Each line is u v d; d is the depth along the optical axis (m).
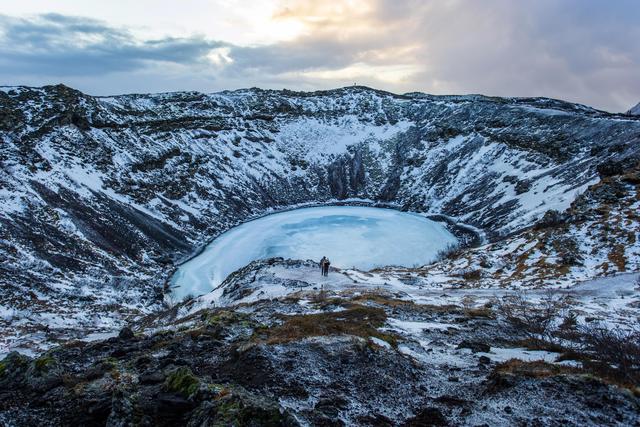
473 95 189.62
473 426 11.48
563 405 12.09
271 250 83.00
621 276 40.28
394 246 85.69
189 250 85.12
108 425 10.71
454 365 16.83
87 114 101.50
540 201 86.94
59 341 37.56
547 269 45.97
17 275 52.91
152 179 98.94
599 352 17.58
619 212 54.06
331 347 16.61
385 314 28.11
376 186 135.50
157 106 137.12
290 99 176.12
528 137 118.25
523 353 18.83
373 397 13.45
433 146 142.62
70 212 73.06
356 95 185.25
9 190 68.75
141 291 63.59
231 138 136.38
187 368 12.49
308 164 142.88
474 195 110.75
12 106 90.31
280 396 13.14
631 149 81.50
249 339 18.91
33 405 12.03
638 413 11.56
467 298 37.88
